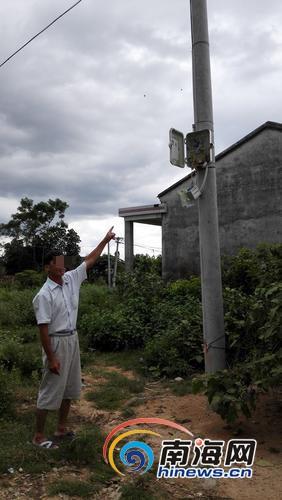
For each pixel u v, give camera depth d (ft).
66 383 13.30
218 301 16.92
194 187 16.67
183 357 21.95
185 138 17.19
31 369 20.33
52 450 12.69
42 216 124.88
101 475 11.57
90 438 12.96
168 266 49.16
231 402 13.46
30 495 10.69
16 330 31.53
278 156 41.83
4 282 78.28
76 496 10.69
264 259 25.08
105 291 44.91
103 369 22.93
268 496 10.75
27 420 15.15
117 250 85.71
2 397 15.66
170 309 28.27
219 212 45.09
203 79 17.24
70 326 13.14
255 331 15.81
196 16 17.43
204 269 17.10
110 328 26.99
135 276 38.17
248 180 43.55
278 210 41.65
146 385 19.95
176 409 16.69
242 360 16.37
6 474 11.53
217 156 45.34
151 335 26.50
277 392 17.37
